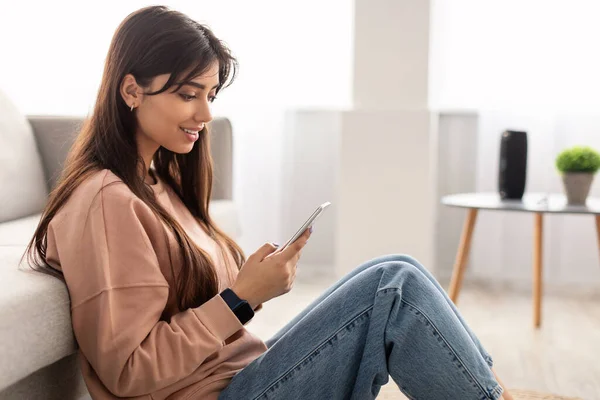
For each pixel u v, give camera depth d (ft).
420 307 3.69
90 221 3.73
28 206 7.41
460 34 11.41
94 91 12.22
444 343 3.67
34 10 12.26
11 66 12.36
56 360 3.83
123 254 3.66
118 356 3.52
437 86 11.54
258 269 3.84
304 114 12.34
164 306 3.71
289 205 12.40
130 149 4.01
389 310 3.70
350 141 11.03
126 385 3.55
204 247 4.44
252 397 3.78
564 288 11.30
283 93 11.96
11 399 3.78
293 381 3.76
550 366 7.52
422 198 10.89
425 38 10.81
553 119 11.26
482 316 9.57
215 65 4.10
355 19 10.98
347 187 11.10
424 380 3.68
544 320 9.41
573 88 11.14
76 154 4.09
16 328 3.50
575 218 11.41
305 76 11.90
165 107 4.01
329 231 12.51
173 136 4.11
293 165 12.39
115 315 3.58
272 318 9.34
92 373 3.82
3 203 6.99
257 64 11.92
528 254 11.66
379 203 11.02
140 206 3.82
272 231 12.20
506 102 11.37
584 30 11.02
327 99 11.90
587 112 11.17
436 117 11.47
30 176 7.51
